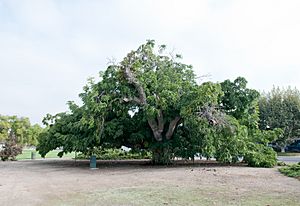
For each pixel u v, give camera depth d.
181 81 19.52
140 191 9.45
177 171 15.34
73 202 7.89
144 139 21.05
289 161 23.83
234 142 18.55
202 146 18.91
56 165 20.66
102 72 19.53
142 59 20.06
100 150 24.12
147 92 18.78
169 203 7.66
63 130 21.33
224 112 20.22
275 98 40.66
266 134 20.48
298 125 38.94
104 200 8.11
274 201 7.78
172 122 19.66
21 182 11.90
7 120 40.31
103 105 18.20
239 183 10.99
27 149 51.69
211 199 8.11
